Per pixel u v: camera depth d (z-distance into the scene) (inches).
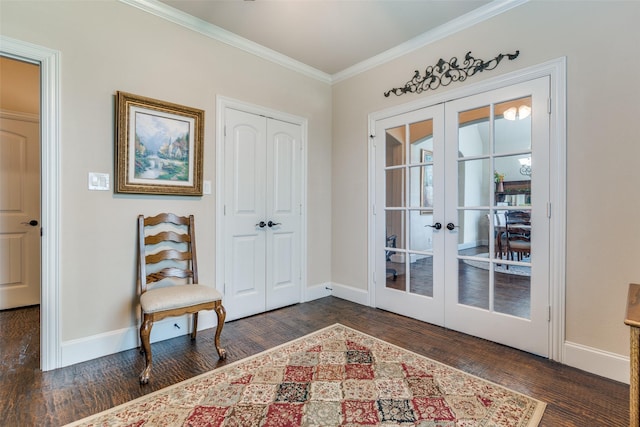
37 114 129.3
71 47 81.0
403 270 119.9
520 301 90.9
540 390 70.3
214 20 102.9
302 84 135.6
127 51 89.9
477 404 65.2
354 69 135.4
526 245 89.7
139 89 92.1
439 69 108.4
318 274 143.3
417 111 115.0
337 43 117.2
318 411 62.9
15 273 124.6
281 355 86.7
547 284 85.3
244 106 116.4
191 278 103.3
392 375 76.3
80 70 82.4
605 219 76.7
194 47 103.4
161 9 95.2
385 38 113.3
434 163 110.3
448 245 106.3
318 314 121.1
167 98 97.5
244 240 117.3
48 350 78.5
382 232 126.7
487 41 96.5
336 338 98.3
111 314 88.3
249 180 118.4
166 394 68.4
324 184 145.3
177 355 86.9
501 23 93.5
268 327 107.8
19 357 85.0
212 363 82.4
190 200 103.0
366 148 132.3
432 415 61.7
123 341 90.1
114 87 87.8
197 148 103.0
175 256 95.3
